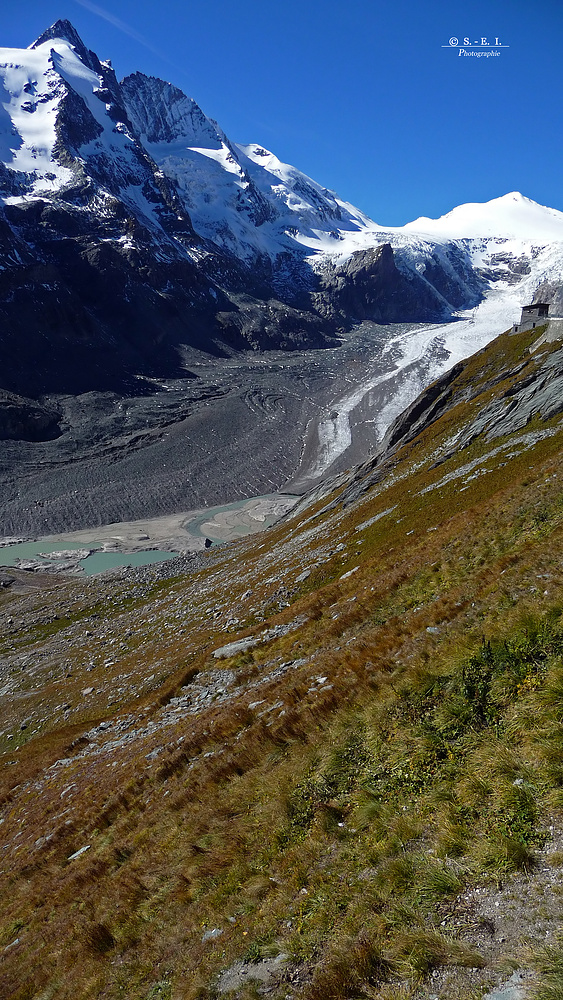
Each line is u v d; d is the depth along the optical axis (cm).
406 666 1171
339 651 1695
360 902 664
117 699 3834
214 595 5781
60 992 910
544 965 485
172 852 1094
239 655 2752
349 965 586
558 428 3906
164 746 1888
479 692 898
